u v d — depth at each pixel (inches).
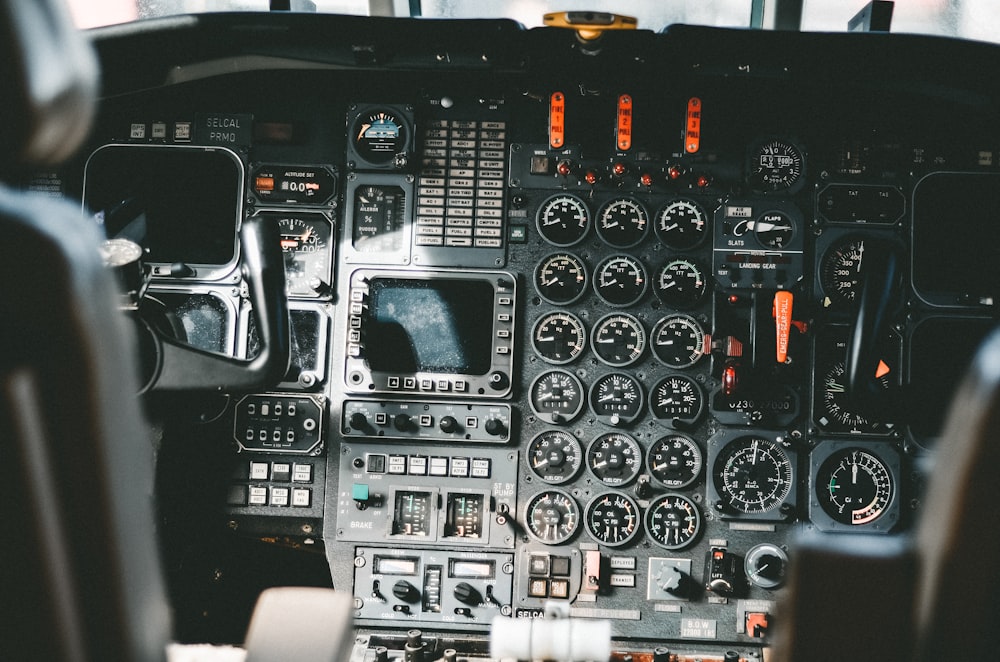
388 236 160.6
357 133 160.6
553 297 159.6
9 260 43.8
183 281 160.4
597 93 158.6
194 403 155.7
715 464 157.5
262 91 161.8
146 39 151.0
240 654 117.6
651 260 159.8
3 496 45.8
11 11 40.6
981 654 52.1
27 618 48.2
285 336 128.3
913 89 153.8
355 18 150.9
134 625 51.2
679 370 158.6
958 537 50.1
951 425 50.7
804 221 159.3
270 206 160.9
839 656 54.9
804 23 180.7
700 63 152.3
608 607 154.9
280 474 156.8
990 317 157.9
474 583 154.9
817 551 54.6
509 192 159.9
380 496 156.3
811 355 158.1
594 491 157.0
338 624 77.9
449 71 154.5
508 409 157.5
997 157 159.5
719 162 159.8
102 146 161.8
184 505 156.6
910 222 159.2
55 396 45.7
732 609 154.6
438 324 159.5
